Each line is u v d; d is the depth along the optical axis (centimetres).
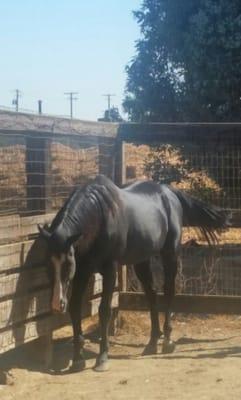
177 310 631
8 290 466
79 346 497
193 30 927
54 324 519
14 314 472
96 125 593
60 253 452
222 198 753
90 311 577
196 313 647
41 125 499
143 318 657
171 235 575
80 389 445
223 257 818
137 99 1032
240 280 736
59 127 525
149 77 1018
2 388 444
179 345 581
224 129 618
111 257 507
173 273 579
